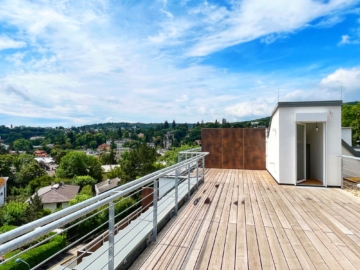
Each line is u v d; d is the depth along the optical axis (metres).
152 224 3.31
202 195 5.70
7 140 107.12
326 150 6.58
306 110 6.70
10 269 8.84
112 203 2.15
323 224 3.83
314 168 7.54
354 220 4.02
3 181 38.50
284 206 4.82
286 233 3.46
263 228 3.65
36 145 104.00
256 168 10.08
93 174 51.66
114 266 2.21
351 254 2.84
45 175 48.88
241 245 3.06
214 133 10.55
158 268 2.49
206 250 2.91
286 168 6.90
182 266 2.54
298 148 7.01
